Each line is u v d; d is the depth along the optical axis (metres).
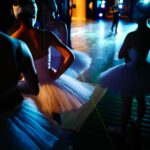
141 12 2.39
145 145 2.72
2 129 1.25
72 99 1.98
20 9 1.81
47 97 1.92
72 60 1.96
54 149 1.43
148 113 3.43
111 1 21.05
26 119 1.37
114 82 2.49
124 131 2.81
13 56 1.25
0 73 1.20
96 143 2.72
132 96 2.39
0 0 2.63
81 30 13.92
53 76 1.98
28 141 1.28
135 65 2.49
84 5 21.41
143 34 2.43
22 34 1.85
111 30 13.32
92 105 3.68
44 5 2.68
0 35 1.22
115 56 7.25
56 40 1.92
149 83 2.39
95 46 9.02
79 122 3.18
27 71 1.40
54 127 1.49
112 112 3.49
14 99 1.33
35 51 1.88
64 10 7.12
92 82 4.66
